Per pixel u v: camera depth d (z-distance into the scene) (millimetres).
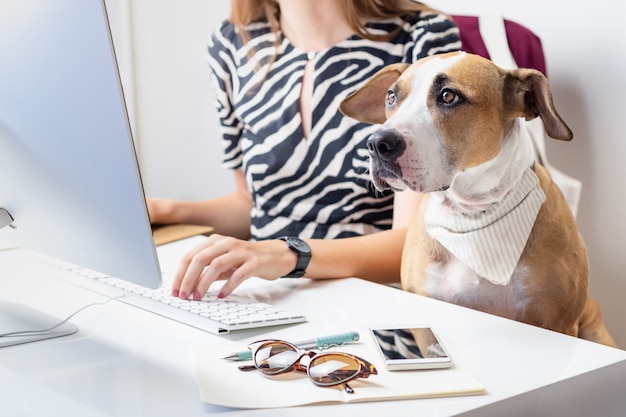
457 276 1156
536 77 1052
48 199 897
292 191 1616
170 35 2629
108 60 760
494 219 1080
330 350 853
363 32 1591
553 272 1127
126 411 697
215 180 2725
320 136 1575
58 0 769
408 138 1027
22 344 891
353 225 1579
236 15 1701
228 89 1754
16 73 839
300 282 1179
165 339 907
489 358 845
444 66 1084
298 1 1589
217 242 1086
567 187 1746
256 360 791
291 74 1620
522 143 1097
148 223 813
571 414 797
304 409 702
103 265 893
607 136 1873
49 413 690
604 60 1857
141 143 2668
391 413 693
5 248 1359
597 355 850
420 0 2287
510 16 2068
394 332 891
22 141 876
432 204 1160
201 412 695
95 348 875
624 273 1866
